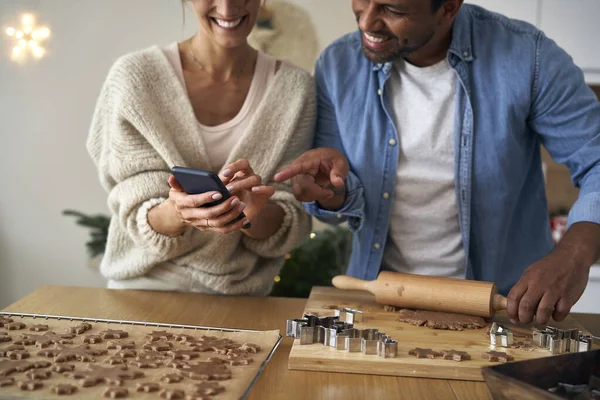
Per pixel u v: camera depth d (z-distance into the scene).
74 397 0.88
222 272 1.52
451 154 1.48
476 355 1.09
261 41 3.44
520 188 1.52
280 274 2.82
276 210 1.49
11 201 3.58
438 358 1.07
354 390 0.98
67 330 1.15
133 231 1.45
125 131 1.48
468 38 1.48
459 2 1.38
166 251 1.44
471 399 0.96
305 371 1.05
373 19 1.30
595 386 0.87
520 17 2.71
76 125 3.53
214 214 1.17
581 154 1.43
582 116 1.42
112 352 1.06
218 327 1.28
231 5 1.36
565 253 1.26
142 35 3.48
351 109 1.54
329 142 1.59
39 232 3.60
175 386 0.92
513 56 1.45
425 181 1.49
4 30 3.46
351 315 1.25
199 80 1.54
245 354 1.06
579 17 2.68
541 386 0.86
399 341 1.15
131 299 1.46
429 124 1.47
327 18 3.44
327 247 2.89
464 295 1.28
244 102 1.54
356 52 1.55
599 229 1.30
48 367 0.98
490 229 1.50
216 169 1.54
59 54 3.48
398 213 1.53
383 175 1.51
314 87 1.59
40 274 3.62
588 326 1.40
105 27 3.47
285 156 1.54
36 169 3.56
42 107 3.52
